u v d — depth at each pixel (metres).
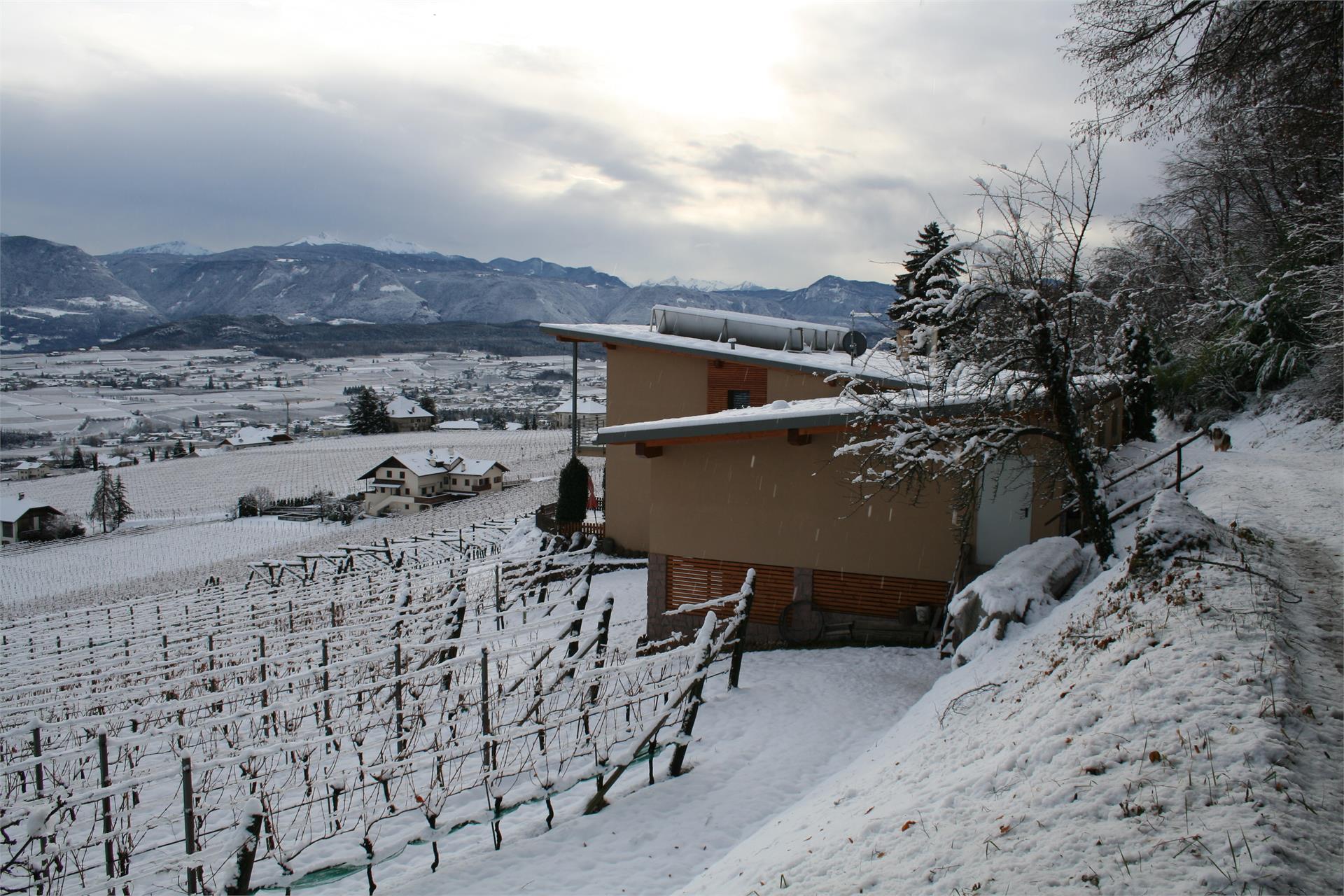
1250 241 34.78
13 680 16.14
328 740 8.75
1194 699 6.05
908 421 13.49
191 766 7.57
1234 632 7.14
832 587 16.95
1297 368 29.80
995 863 4.81
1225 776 4.98
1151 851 4.46
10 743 13.05
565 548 29.86
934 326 13.88
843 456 16.61
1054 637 10.00
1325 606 8.28
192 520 92.00
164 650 16.55
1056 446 14.72
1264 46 14.82
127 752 11.59
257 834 7.24
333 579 24.83
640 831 8.78
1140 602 8.95
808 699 13.16
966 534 15.32
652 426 17.05
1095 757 5.65
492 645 15.09
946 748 7.72
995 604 12.00
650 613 18.23
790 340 28.19
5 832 8.77
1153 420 31.52
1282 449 25.45
